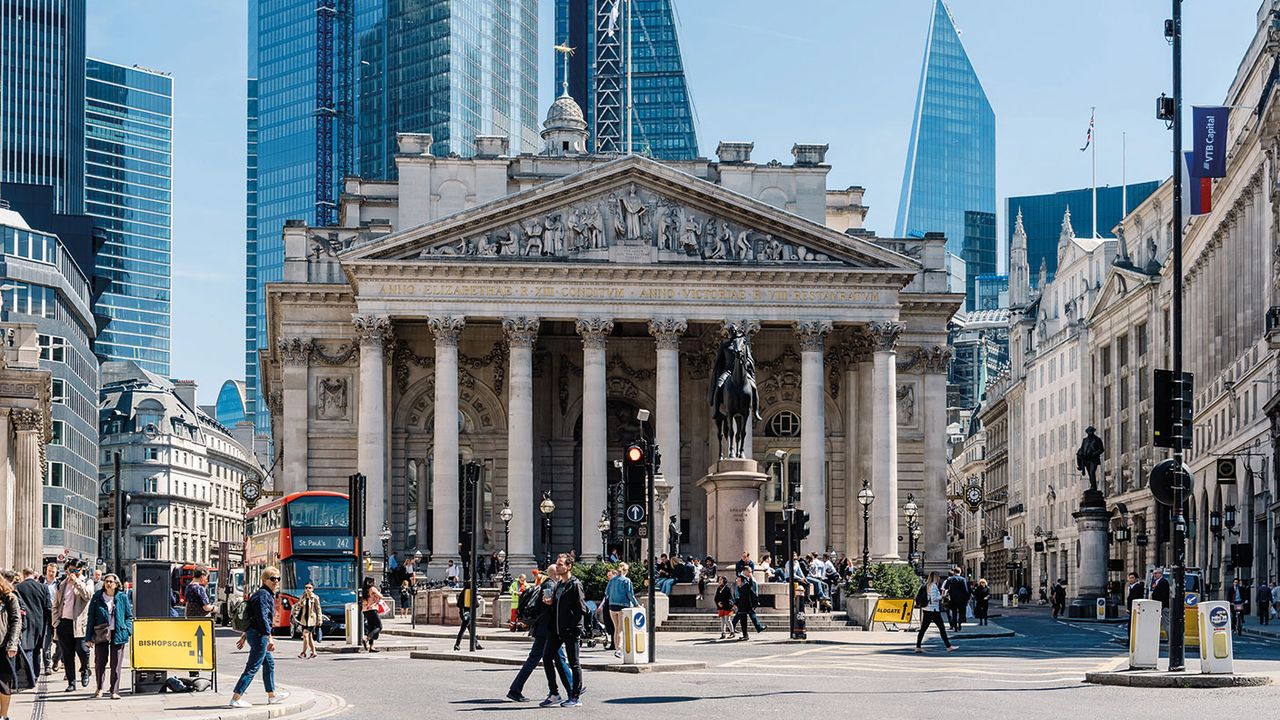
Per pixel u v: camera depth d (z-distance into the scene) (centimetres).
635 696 4609
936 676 5238
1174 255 4922
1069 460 19462
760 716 3984
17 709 4394
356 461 13112
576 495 13712
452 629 8988
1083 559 10962
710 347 13350
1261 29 12288
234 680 5353
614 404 13888
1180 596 4803
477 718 4081
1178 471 4859
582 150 15212
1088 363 18838
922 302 13650
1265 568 11831
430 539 13388
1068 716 3888
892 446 12775
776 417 13800
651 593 5750
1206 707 4031
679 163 13762
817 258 12762
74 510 19925
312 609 6894
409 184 13375
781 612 8800
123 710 4316
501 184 13462
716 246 12681
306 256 13200
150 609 4991
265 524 10056
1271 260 11644
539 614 4406
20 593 4516
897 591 10169
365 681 5381
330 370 13150
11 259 18800
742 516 7656
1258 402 11931
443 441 12369
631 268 12525
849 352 13538
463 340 13462
